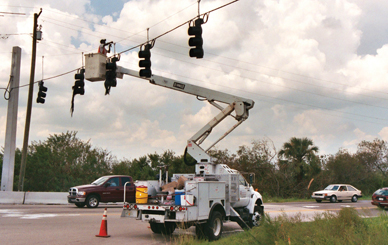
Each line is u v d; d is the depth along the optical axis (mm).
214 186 10859
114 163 44250
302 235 8258
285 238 8117
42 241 9570
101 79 15523
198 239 10242
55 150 39531
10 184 24484
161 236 11188
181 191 10312
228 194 11711
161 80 15016
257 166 40219
